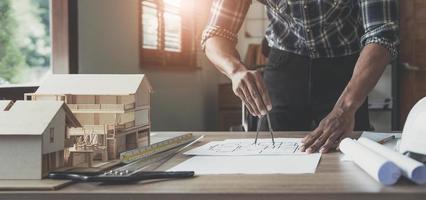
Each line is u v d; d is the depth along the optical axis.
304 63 1.64
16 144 0.76
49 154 0.80
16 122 0.78
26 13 2.25
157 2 3.43
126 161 0.89
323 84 1.63
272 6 1.64
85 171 0.80
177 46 3.81
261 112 1.19
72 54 2.31
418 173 0.67
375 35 1.29
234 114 4.52
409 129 0.83
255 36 5.09
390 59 1.29
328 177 0.75
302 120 1.69
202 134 1.44
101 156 0.92
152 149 1.01
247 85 1.20
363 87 1.19
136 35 3.12
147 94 1.11
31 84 1.95
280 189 0.67
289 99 1.67
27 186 0.70
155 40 3.43
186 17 3.94
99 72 2.61
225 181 0.73
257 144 1.16
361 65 1.24
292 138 1.28
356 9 1.54
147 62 3.27
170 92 3.67
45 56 2.32
